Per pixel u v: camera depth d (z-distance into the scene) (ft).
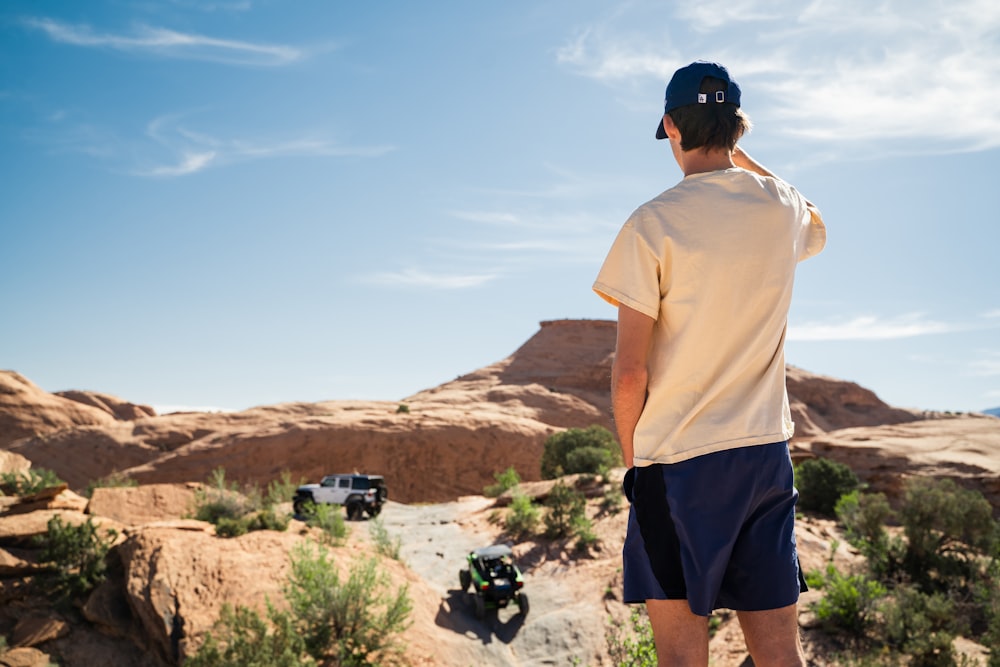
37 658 41.57
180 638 41.11
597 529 68.28
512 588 51.80
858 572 52.70
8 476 66.59
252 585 45.32
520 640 49.26
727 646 40.42
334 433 204.03
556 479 92.27
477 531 76.89
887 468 117.29
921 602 43.83
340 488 90.89
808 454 120.67
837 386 352.28
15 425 260.42
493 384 332.19
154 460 207.51
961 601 46.88
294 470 196.13
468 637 48.21
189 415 242.58
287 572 47.47
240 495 63.93
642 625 28.94
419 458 201.98
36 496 57.11
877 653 38.75
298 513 90.07
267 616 40.01
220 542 51.19
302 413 248.11
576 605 53.42
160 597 43.52
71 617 45.24
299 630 39.60
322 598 40.01
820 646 40.47
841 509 64.34
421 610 49.44
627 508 71.77
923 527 53.67
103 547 49.34
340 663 38.37
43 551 48.70
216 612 42.93
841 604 42.70
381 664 39.58
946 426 149.18
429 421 214.48
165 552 47.55
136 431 225.56
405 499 193.36
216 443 207.72
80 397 323.16
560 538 68.13
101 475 207.41
